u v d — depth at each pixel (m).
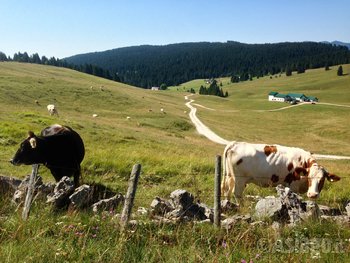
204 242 7.28
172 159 21.09
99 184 14.25
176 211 8.84
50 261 5.95
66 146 13.66
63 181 9.98
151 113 86.06
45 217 7.97
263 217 8.95
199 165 19.81
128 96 105.50
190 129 76.88
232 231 7.72
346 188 16.33
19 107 66.00
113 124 59.88
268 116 120.25
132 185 7.58
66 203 9.52
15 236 6.71
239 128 92.62
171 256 6.33
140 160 20.23
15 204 9.04
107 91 102.69
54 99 81.81
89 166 18.00
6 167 17.22
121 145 32.31
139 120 75.25
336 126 100.25
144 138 42.38
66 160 13.73
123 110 86.00
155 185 15.89
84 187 9.81
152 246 6.69
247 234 7.43
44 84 93.31
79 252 6.30
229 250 6.57
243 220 8.65
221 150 48.50
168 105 115.94
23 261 5.78
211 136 71.50
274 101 167.75
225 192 13.04
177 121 79.62
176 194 9.41
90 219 7.90
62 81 104.38
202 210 9.66
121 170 18.05
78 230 7.25
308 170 12.62
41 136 13.41
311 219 8.91
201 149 42.62
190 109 119.69
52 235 7.12
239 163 12.70
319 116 121.00
